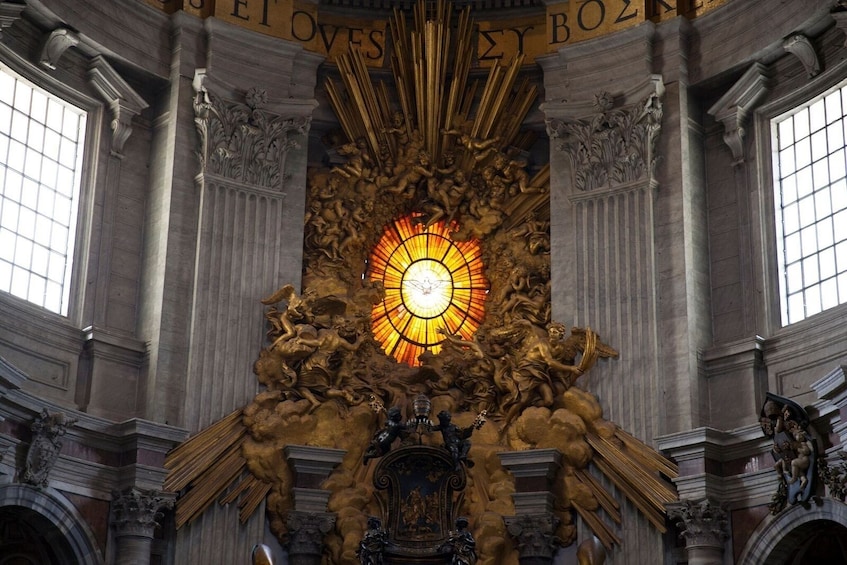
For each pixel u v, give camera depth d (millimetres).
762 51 24453
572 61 26234
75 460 22016
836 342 22156
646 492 22922
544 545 23391
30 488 21172
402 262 26953
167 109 25219
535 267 26109
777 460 21578
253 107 25516
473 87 27375
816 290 23250
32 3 23203
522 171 26750
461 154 27156
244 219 25031
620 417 23828
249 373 24281
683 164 24734
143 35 25203
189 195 24766
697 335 23891
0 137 22969
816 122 24016
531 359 24422
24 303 22422
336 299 25016
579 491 23609
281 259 25328
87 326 23422
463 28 27250
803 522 21203
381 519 23984
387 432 23812
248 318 24547
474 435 24688
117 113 24734
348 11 27578
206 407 23656
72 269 23719
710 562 22078
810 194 23797
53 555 22047
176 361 23688
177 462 22812
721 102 24953
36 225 23391
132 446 22453
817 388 20484
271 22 26281
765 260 23906
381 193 26750
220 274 24469
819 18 23500
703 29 25469
